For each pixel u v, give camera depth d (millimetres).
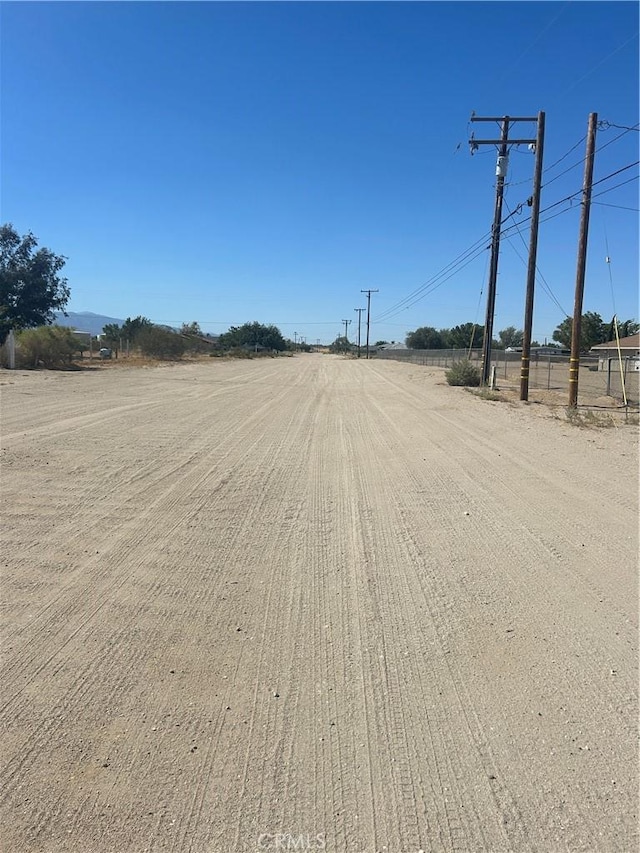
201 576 5836
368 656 4398
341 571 5988
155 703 3812
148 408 18250
